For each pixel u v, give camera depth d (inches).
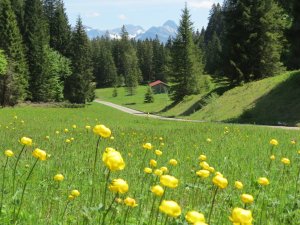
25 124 1058.1
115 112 2898.6
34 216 190.5
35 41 3287.4
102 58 6417.3
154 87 5556.1
